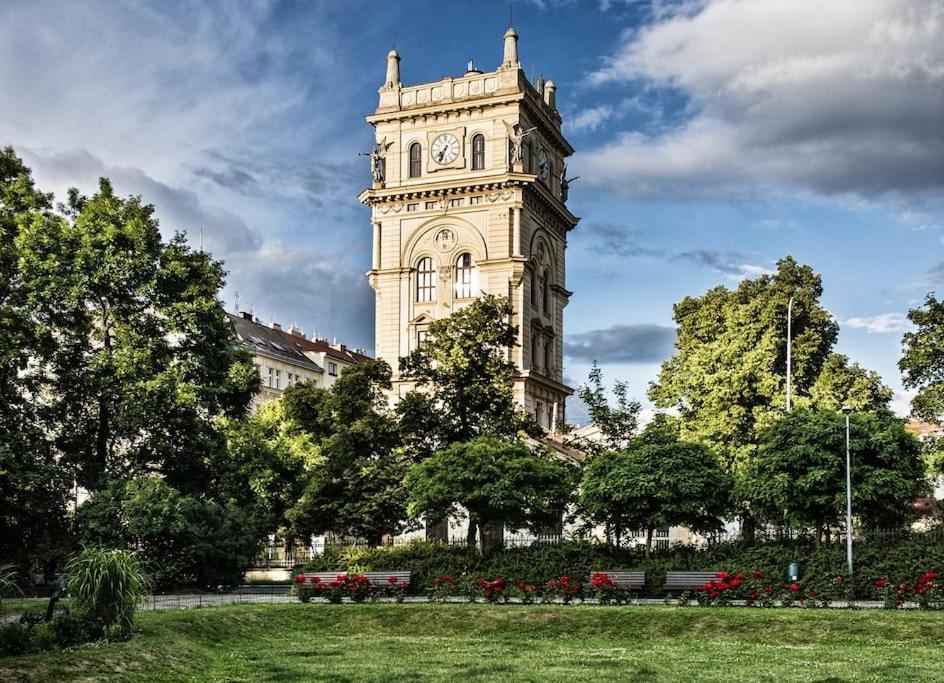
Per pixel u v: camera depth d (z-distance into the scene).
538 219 93.25
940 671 24.61
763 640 30.50
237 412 55.09
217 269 54.41
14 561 47.31
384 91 91.94
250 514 56.34
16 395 49.81
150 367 50.00
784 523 50.44
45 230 50.34
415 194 89.81
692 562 43.75
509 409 57.78
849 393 67.12
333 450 59.19
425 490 48.50
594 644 30.66
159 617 31.52
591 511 49.03
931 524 53.22
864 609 34.22
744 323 70.00
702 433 66.62
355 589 39.75
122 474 51.25
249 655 28.56
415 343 89.38
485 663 26.73
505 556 45.12
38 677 22.31
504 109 88.94
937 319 58.62
